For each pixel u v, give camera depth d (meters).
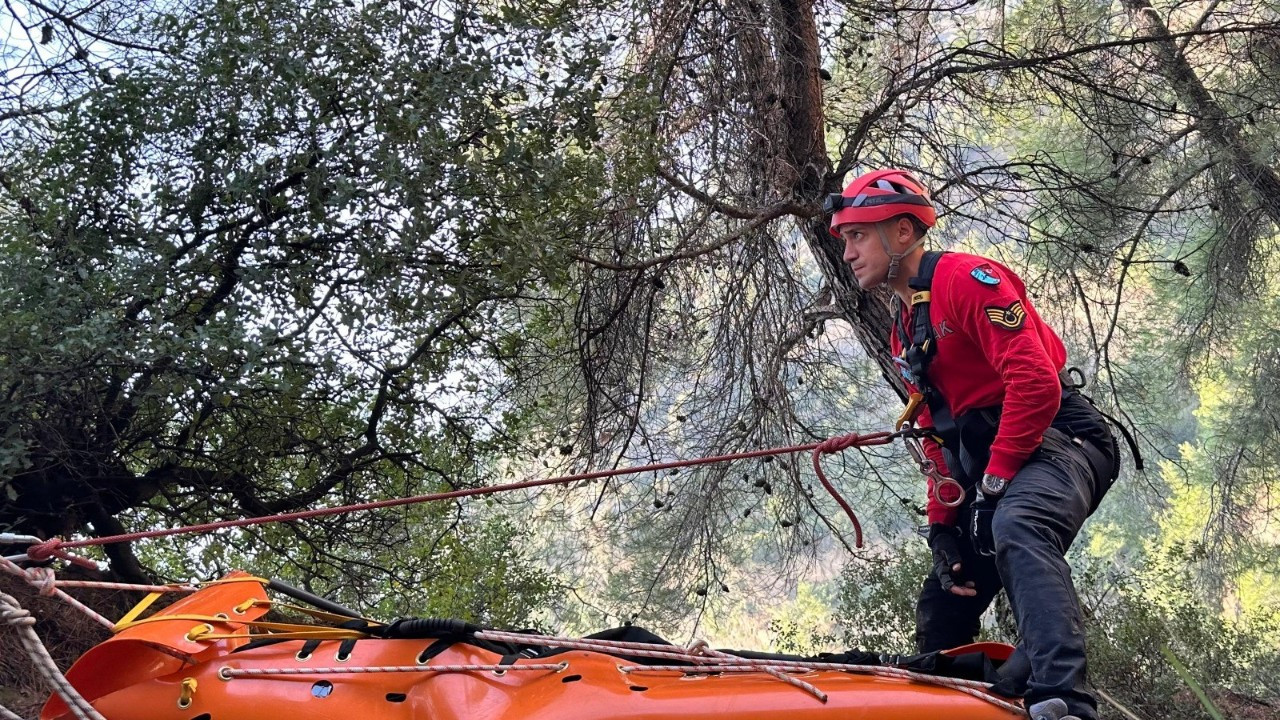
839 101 8.63
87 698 2.67
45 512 5.57
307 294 5.49
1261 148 8.66
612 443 8.26
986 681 2.58
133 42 6.07
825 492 9.45
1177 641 6.99
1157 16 9.45
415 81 5.47
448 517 7.47
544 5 6.18
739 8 7.24
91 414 5.29
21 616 2.54
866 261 3.20
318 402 5.98
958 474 3.16
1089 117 8.36
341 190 5.13
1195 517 14.58
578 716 2.41
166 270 5.11
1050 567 2.59
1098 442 3.00
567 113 6.00
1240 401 12.31
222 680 2.66
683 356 8.65
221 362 5.05
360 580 6.89
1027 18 9.40
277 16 5.43
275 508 6.41
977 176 8.53
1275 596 14.14
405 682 2.62
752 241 7.86
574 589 8.70
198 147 5.37
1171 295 11.70
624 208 6.77
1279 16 9.59
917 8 7.77
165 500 6.56
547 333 7.35
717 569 8.60
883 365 7.26
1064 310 9.27
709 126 7.49
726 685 2.54
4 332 4.57
